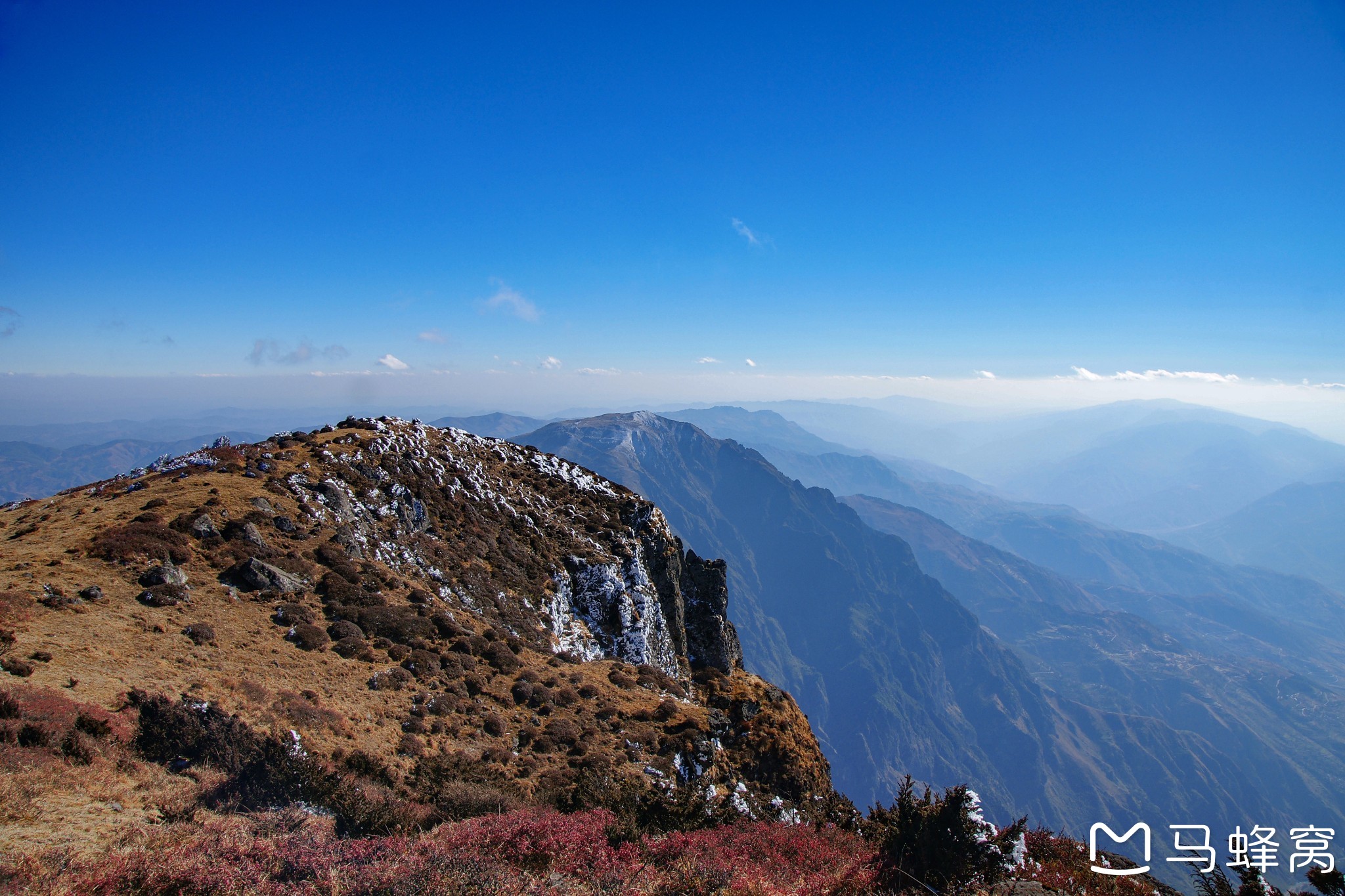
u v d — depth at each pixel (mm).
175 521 36750
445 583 47875
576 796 22641
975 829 15586
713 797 35594
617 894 13492
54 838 12938
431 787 23281
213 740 19781
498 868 13266
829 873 16797
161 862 11883
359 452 54688
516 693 37844
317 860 12797
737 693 57500
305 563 39688
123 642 26141
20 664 21500
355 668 32906
